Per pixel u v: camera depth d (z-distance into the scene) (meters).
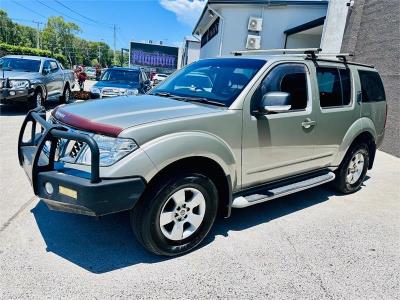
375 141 5.25
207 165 3.16
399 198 5.10
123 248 3.19
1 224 3.46
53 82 11.88
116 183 2.55
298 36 15.26
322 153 4.32
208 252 3.24
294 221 4.05
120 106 3.23
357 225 4.06
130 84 11.54
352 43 9.72
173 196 2.94
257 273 2.96
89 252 3.09
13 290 2.52
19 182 4.60
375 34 8.80
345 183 4.98
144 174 2.66
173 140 2.79
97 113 3.00
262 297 2.66
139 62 34.88
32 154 3.14
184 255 3.16
